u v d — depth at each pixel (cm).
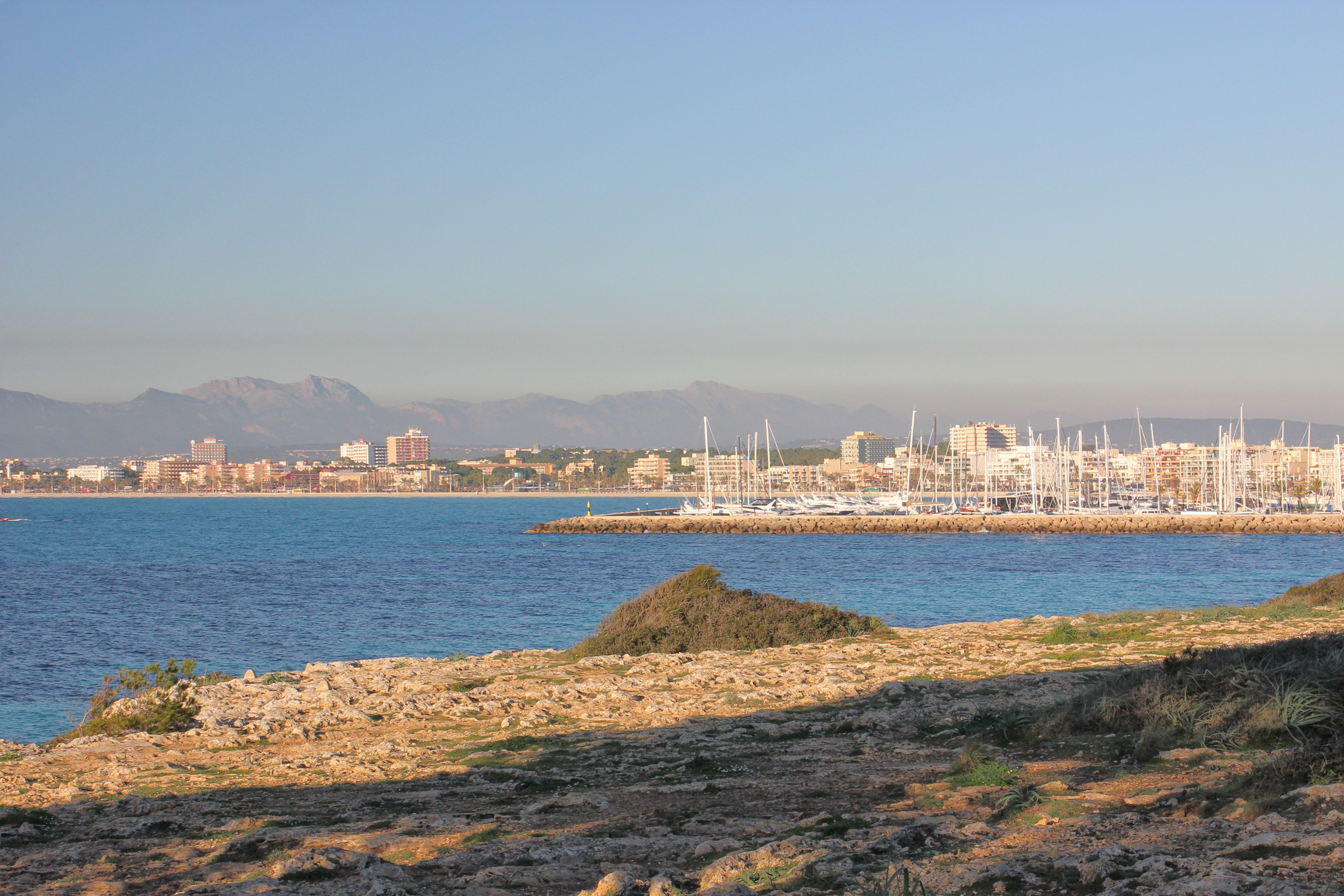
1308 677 1538
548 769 1669
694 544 14825
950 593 7438
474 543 15288
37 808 1506
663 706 2248
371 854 1094
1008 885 855
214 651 4819
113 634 5384
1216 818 1031
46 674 4222
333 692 2542
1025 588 7825
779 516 19262
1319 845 850
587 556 12288
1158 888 790
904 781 1422
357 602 6938
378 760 1809
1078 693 2000
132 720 2180
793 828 1164
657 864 1059
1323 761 1146
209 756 1895
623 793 1466
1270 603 4106
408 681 2730
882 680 2481
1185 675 1709
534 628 5575
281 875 1030
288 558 11906
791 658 3028
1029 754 1522
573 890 965
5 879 1111
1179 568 9831
